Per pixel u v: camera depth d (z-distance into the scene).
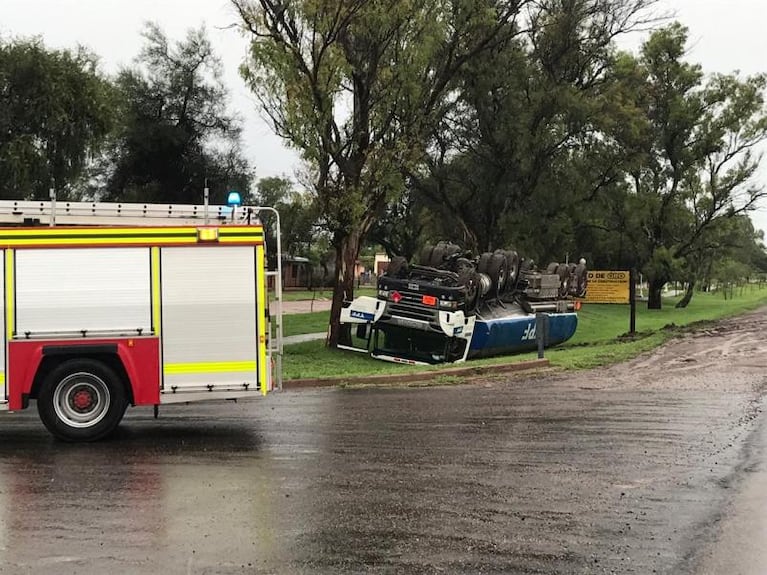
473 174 35.97
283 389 13.60
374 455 8.16
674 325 28.38
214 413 10.96
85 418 8.91
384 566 5.02
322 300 47.72
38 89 22.19
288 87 18.97
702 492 6.74
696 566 5.03
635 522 5.92
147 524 5.86
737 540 5.52
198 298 9.05
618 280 50.50
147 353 8.91
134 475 7.34
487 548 5.36
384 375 14.41
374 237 46.03
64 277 8.80
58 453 8.34
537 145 34.00
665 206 45.09
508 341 21.34
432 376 14.70
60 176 23.67
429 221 40.78
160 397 8.94
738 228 49.12
